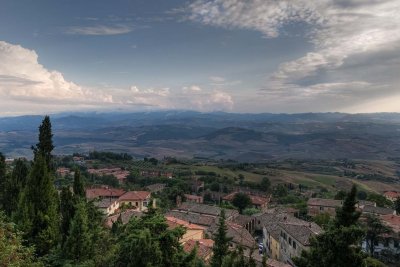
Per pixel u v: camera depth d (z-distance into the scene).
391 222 87.38
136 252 23.39
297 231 68.94
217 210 105.25
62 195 37.34
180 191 147.62
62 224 35.81
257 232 106.19
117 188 148.25
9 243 23.00
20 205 35.03
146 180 180.50
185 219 92.44
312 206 123.69
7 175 49.56
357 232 23.78
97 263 27.00
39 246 33.19
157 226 25.73
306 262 26.20
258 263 56.09
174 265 24.95
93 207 42.22
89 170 196.88
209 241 66.38
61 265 29.64
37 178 35.66
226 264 30.81
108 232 37.50
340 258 24.11
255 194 167.88
